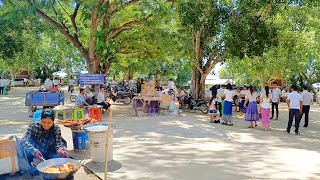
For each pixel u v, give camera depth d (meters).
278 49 24.38
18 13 17.83
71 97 25.12
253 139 10.74
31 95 15.83
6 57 33.69
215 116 14.78
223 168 7.16
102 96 17.86
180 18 19.47
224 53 21.31
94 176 6.66
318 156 8.37
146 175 6.64
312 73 44.69
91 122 8.95
